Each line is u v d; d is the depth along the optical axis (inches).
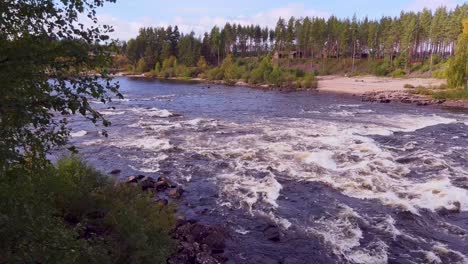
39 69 177.6
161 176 653.9
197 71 4119.1
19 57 167.2
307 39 4377.5
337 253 411.8
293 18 4389.8
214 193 579.8
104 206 372.8
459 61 2225.6
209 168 703.1
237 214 506.0
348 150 836.6
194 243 391.9
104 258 227.9
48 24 179.5
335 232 459.2
